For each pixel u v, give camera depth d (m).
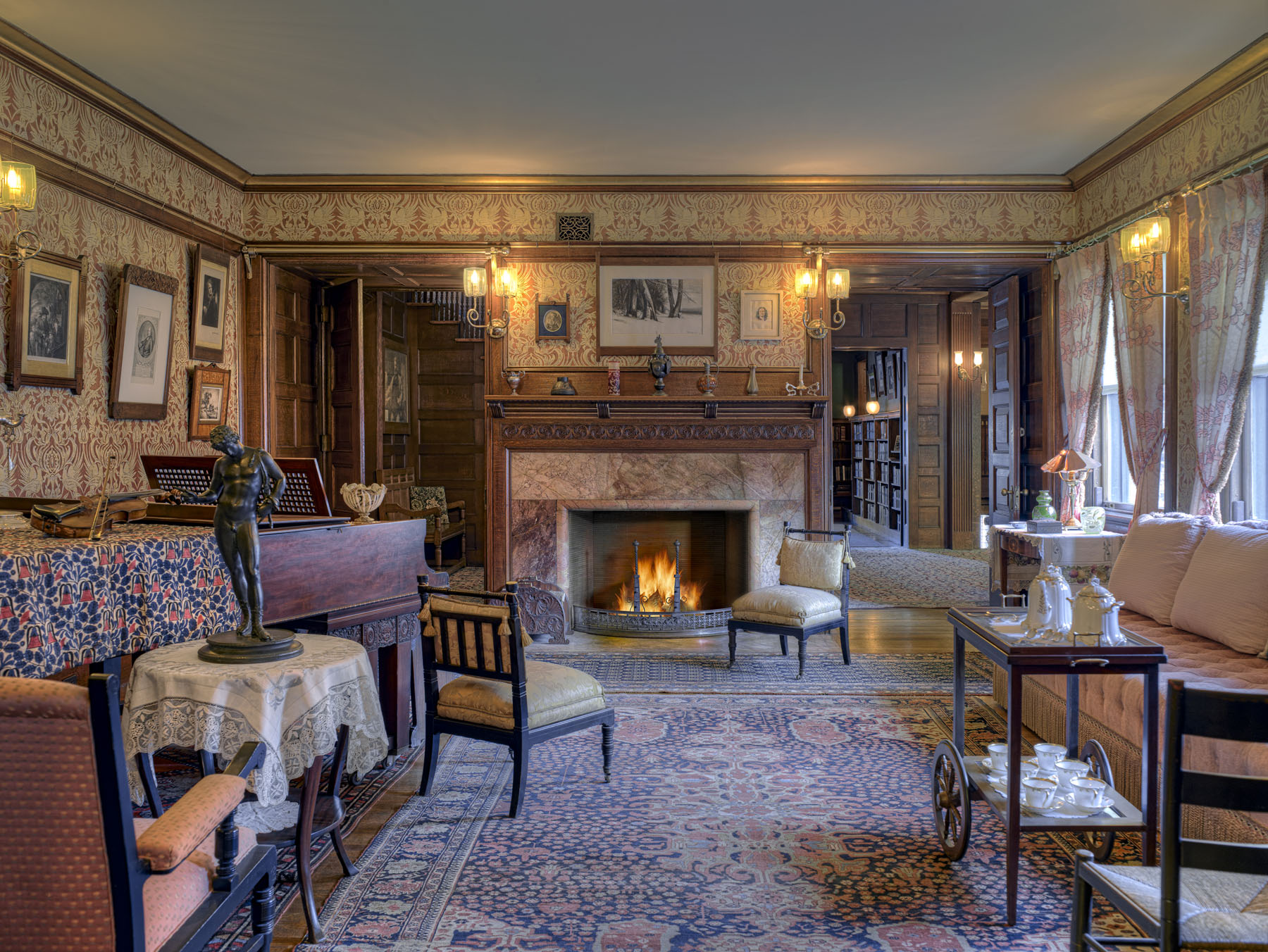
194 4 4.09
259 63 4.75
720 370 6.88
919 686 5.14
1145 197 5.80
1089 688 3.62
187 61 4.70
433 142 6.00
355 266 7.00
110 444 5.19
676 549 6.76
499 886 2.78
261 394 6.79
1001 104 5.33
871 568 9.63
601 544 7.48
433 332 10.14
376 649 3.90
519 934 2.50
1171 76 4.95
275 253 6.74
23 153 4.45
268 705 2.39
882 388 13.02
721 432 6.85
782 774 3.77
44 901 1.50
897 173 6.69
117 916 1.51
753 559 6.93
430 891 2.75
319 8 4.14
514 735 3.35
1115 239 5.97
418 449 10.20
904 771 3.79
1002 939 2.46
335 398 7.68
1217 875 1.97
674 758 3.97
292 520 3.61
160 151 5.68
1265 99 4.63
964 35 4.45
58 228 4.73
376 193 6.79
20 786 1.47
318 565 3.58
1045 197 6.83
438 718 3.55
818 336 6.74
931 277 7.76
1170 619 4.28
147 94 5.15
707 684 5.24
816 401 6.76
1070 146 6.11
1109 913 2.59
